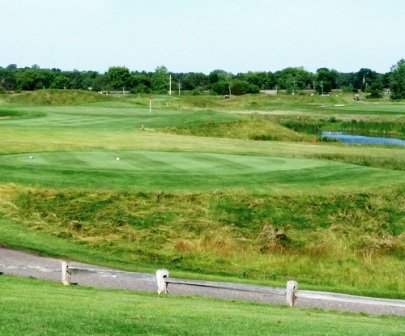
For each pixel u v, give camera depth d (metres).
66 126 58.53
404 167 40.28
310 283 21.05
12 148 38.94
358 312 15.45
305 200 29.03
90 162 35.09
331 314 14.78
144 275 16.50
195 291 17.11
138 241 24.59
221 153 40.19
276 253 24.11
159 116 75.31
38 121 64.44
